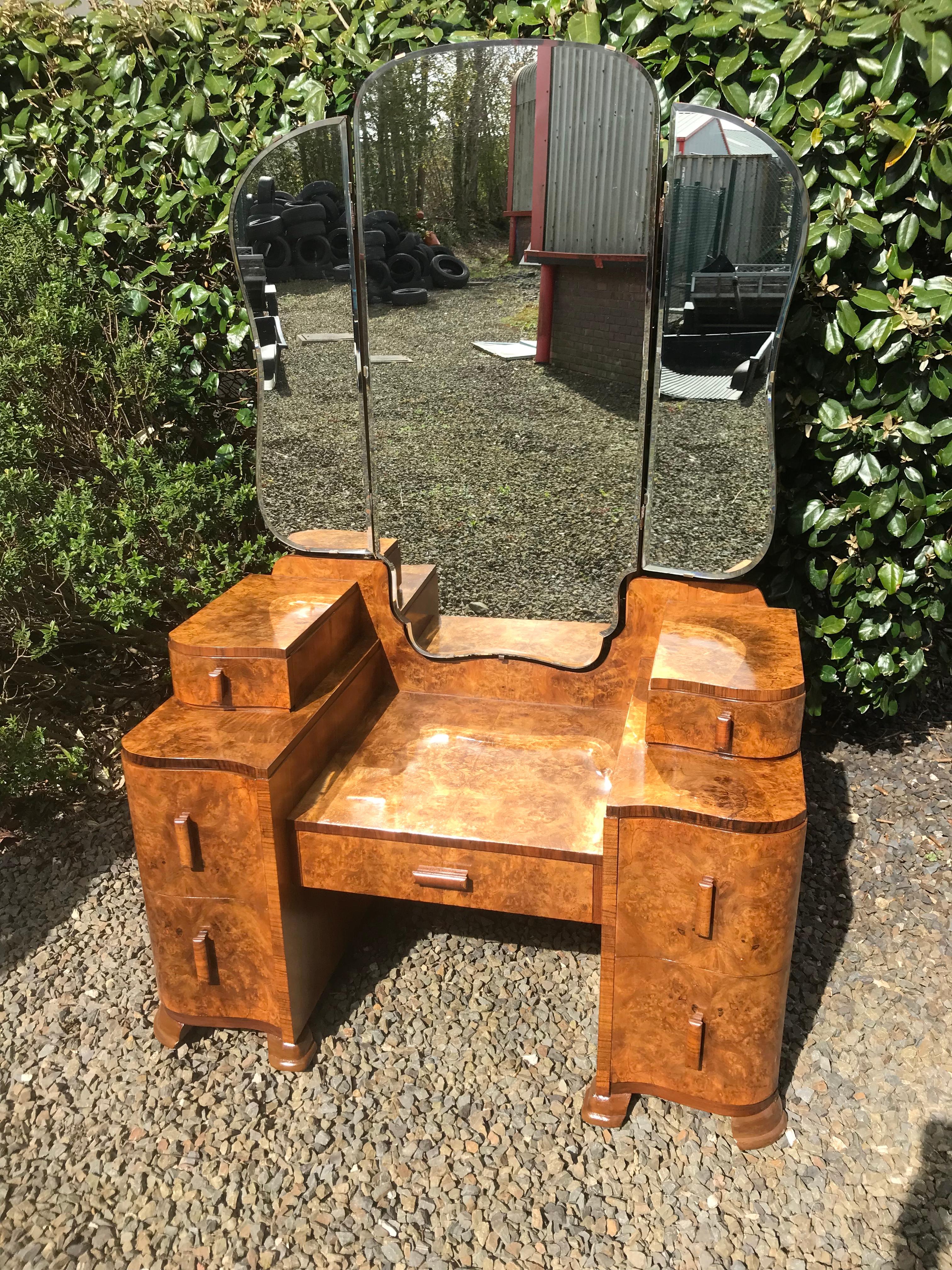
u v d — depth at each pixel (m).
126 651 2.99
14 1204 1.61
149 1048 1.91
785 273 1.71
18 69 2.56
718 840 1.47
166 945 1.82
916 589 2.49
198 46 2.43
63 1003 2.02
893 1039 1.88
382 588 2.15
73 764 2.54
